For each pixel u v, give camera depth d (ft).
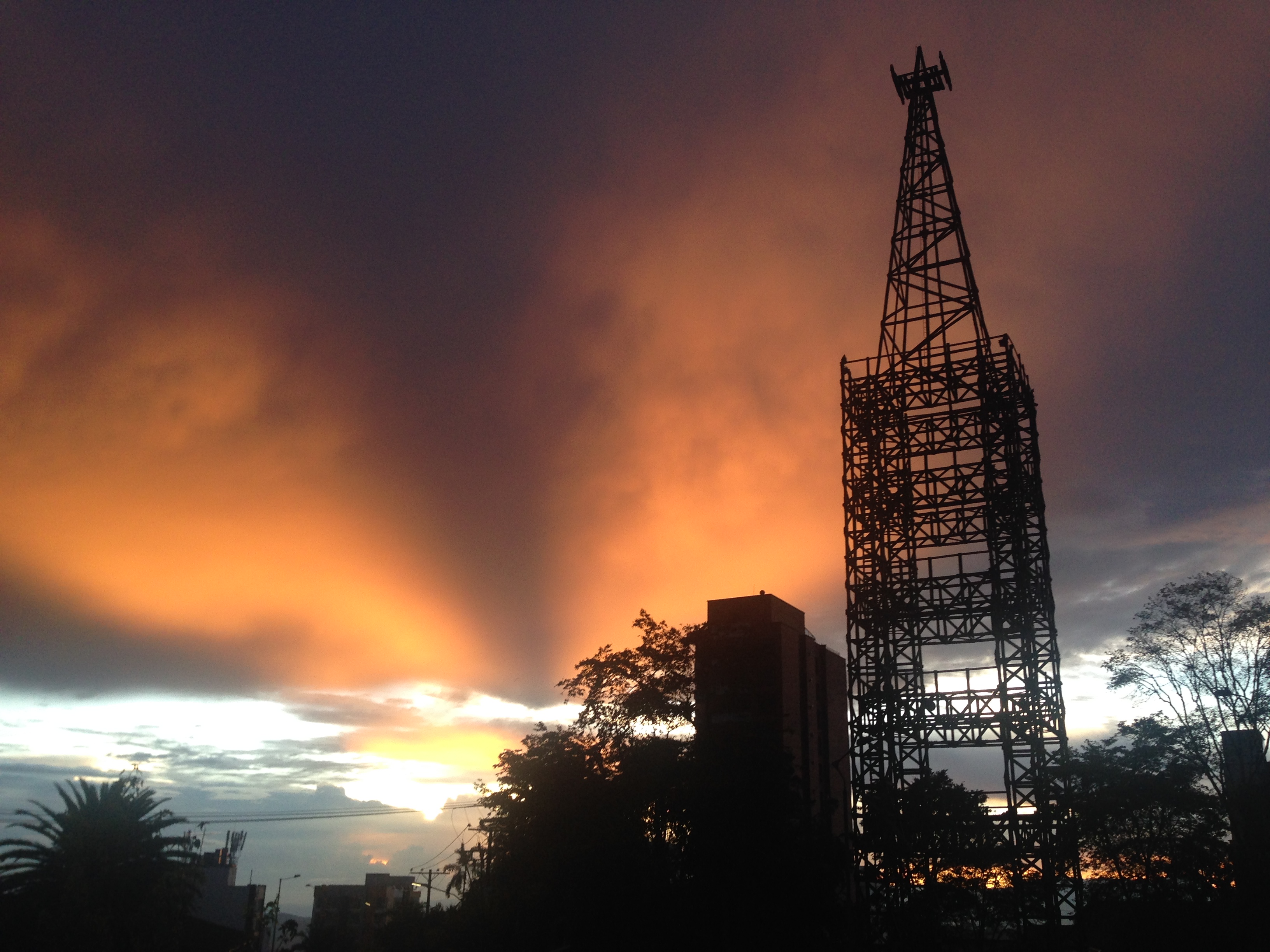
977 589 165.07
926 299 188.96
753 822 147.23
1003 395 172.45
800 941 141.28
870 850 157.79
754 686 188.24
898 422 179.83
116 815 193.98
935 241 192.75
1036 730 154.51
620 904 152.35
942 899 149.69
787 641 197.67
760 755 157.89
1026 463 170.09
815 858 147.13
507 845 174.09
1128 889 154.61
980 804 154.71
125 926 182.60
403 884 429.38
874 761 163.22
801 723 200.44
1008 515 165.89
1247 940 143.54
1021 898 145.79
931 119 202.69
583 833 159.74
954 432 174.50
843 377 187.93
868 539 175.32
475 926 190.60
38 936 172.04
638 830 161.58
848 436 183.32
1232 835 155.53
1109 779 152.46
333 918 399.44
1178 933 147.13
